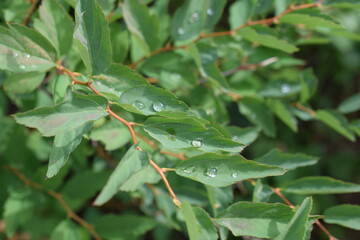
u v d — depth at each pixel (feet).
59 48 0.97
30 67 0.93
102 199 0.83
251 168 0.88
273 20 1.09
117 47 1.10
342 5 1.07
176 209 1.10
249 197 1.23
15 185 1.17
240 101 1.19
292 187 1.03
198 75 1.20
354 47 1.92
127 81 0.92
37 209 1.18
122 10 1.07
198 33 1.12
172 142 0.87
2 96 1.17
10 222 1.13
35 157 1.19
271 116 1.19
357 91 2.11
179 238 1.69
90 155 1.21
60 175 1.14
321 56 1.86
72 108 0.86
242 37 1.15
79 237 1.14
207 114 1.01
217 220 0.90
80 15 0.86
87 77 0.93
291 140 1.78
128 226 1.16
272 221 0.89
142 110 0.88
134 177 0.98
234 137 1.07
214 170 0.88
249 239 1.06
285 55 1.19
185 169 0.89
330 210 0.99
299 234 0.84
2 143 1.17
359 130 1.15
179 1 1.42
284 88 1.23
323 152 2.01
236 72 1.24
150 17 1.08
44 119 0.84
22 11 1.08
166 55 1.15
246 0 1.17
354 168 2.05
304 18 1.04
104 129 1.03
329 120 1.16
